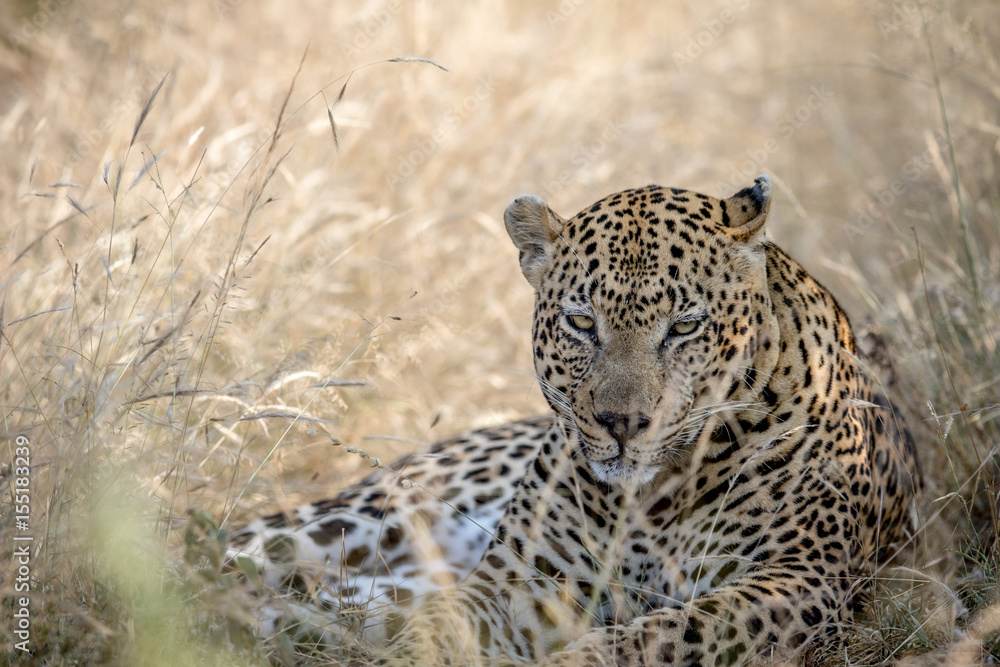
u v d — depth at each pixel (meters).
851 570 7.66
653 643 6.54
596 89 16.84
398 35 16.62
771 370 7.53
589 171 15.00
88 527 6.38
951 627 6.75
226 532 6.41
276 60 15.64
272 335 10.52
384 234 13.49
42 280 9.52
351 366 10.63
